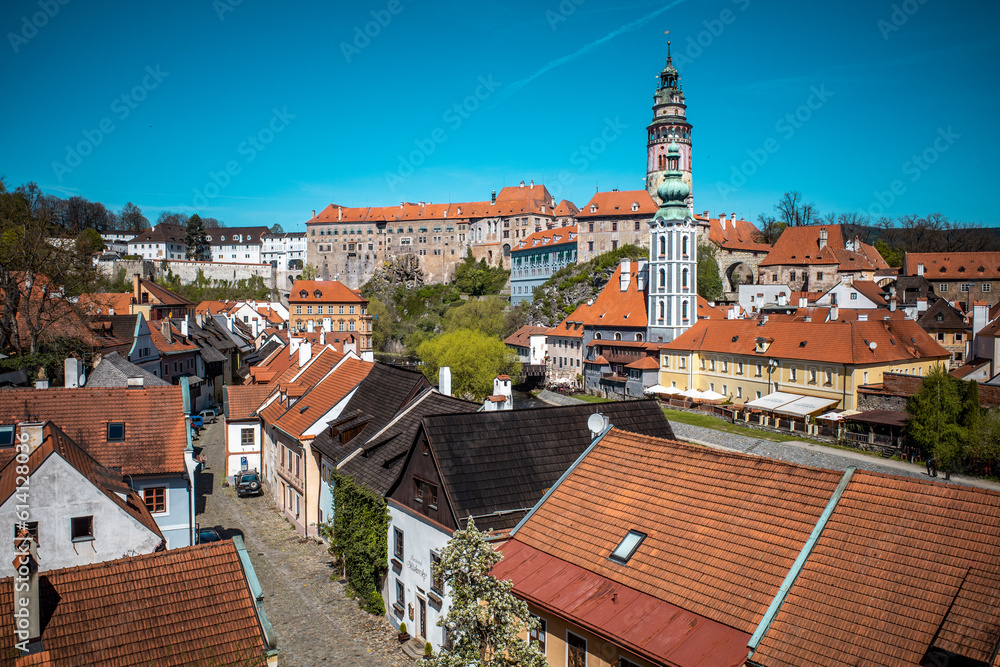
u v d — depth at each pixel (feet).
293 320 543.80
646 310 426.51
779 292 522.47
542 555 81.87
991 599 53.21
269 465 188.75
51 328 241.14
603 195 632.38
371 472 122.52
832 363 266.36
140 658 57.41
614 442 93.91
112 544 93.86
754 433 255.91
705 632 62.64
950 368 332.19
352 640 105.50
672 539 74.64
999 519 57.77
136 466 122.62
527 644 59.82
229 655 59.47
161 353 271.08
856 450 225.56
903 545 60.44
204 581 63.72
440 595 93.76
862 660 54.39
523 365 456.04
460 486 93.76
